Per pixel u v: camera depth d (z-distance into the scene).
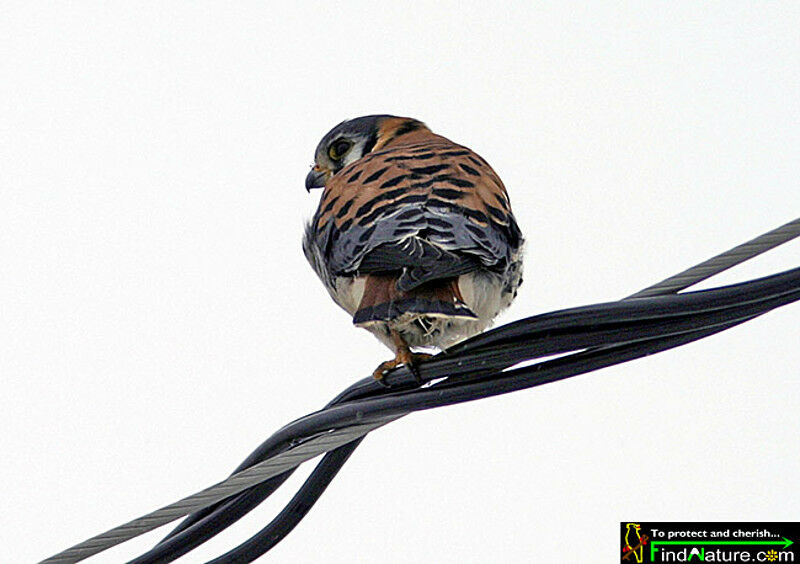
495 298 8.61
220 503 8.75
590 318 7.23
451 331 8.58
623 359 7.42
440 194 8.40
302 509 9.05
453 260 7.93
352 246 8.30
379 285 7.95
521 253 9.09
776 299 7.20
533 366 7.50
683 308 7.14
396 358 8.07
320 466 8.95
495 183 8.88
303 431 8.12
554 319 7.29
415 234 8.09
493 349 7.47
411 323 8.33
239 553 9.12
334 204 8.82
